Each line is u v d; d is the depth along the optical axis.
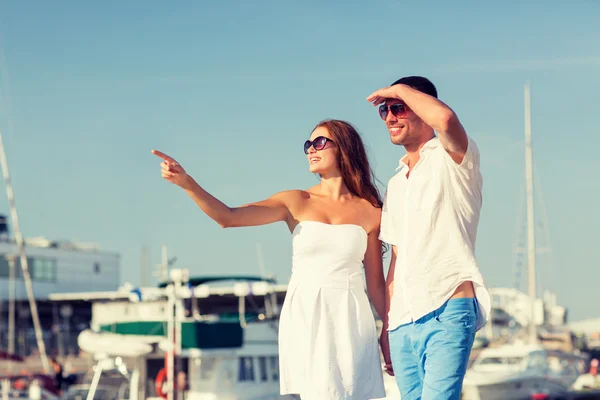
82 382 23.28
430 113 3.88
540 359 28.50
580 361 38.38
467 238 4.13
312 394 4.52
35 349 53.56
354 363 4.56
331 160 4.77
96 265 69.50
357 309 4.64
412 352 4.26
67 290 66.38
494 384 27.08
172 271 17.95
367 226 4.77
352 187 4.80
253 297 19.67
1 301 57.66
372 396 4.64
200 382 17.86
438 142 4.21
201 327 17.91
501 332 46.75
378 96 4.16
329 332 4.56
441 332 4.09
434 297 4.11
